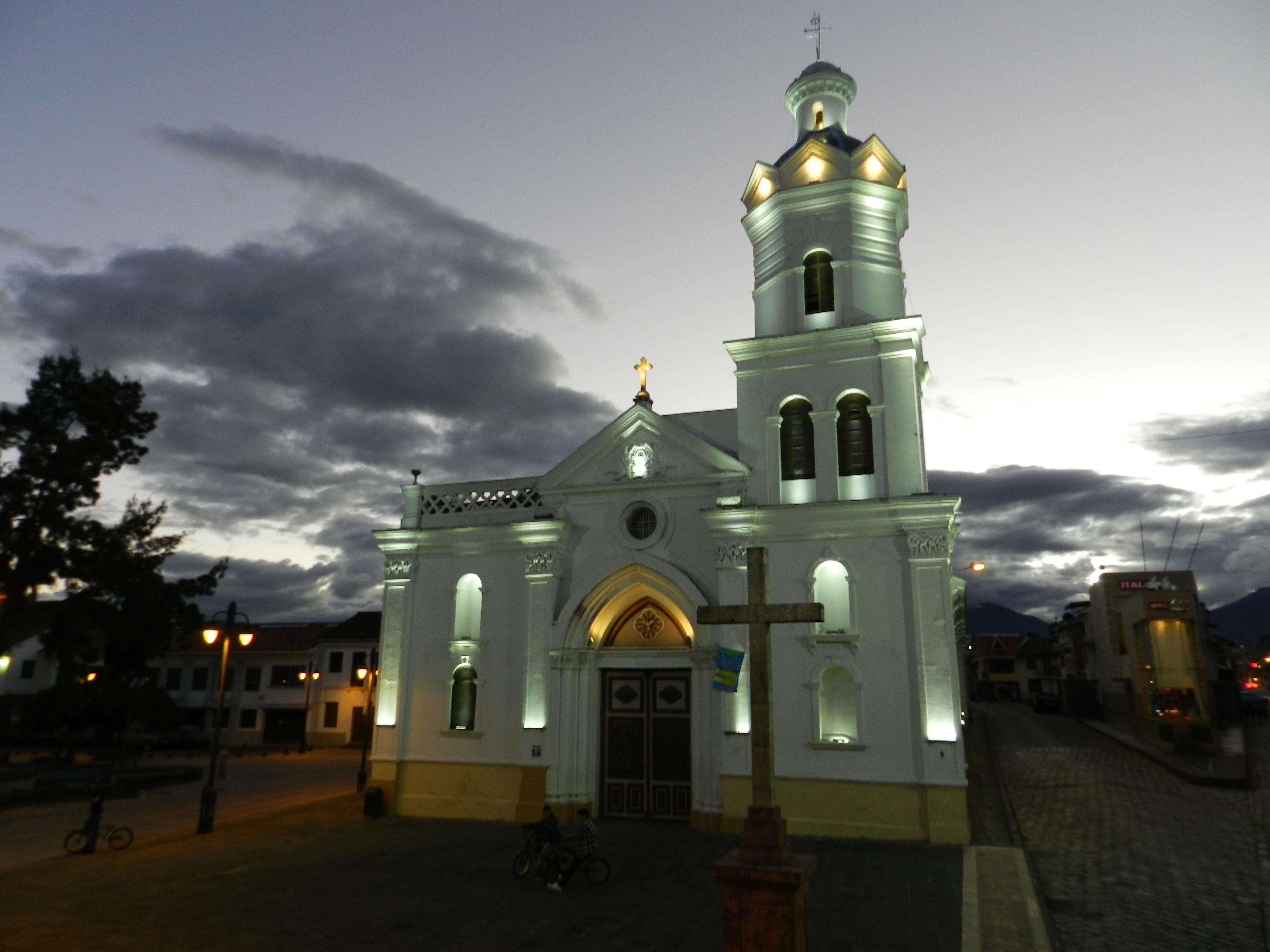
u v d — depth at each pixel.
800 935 8.76
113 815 27.09
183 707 51.94
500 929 12.12
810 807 18.73
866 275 21.80
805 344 21.34
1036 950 11.16
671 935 11.84
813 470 20.92
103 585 36.34
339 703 53.62
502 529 22.56
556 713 21.23
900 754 18.39
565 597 22.17
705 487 21.48
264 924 12.45
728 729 19.44
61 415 36.78
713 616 9.98
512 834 19.53
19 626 36.00
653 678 21.66
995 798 23.44
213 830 21.12
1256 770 28.25
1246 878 15.06
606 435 22.45
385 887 14.61
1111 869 15.80
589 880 14.59
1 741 51.81
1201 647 34.88
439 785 22.12
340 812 23.31
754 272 23.61
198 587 39.06
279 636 56.66
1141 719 36.66
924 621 18.70
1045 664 78.69
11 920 12.88
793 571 20.03
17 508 34.66
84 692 38.41
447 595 23.27
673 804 20.78
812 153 22.81
